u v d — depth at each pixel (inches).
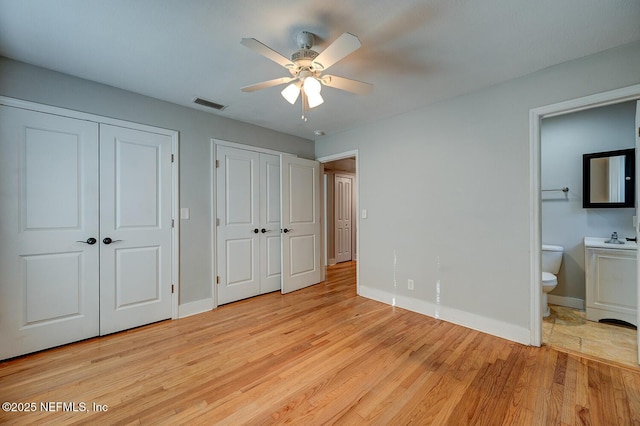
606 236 117.0
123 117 101.5
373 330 101.2
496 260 96.1
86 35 69.9
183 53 78.0
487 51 76.4
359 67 84.8
